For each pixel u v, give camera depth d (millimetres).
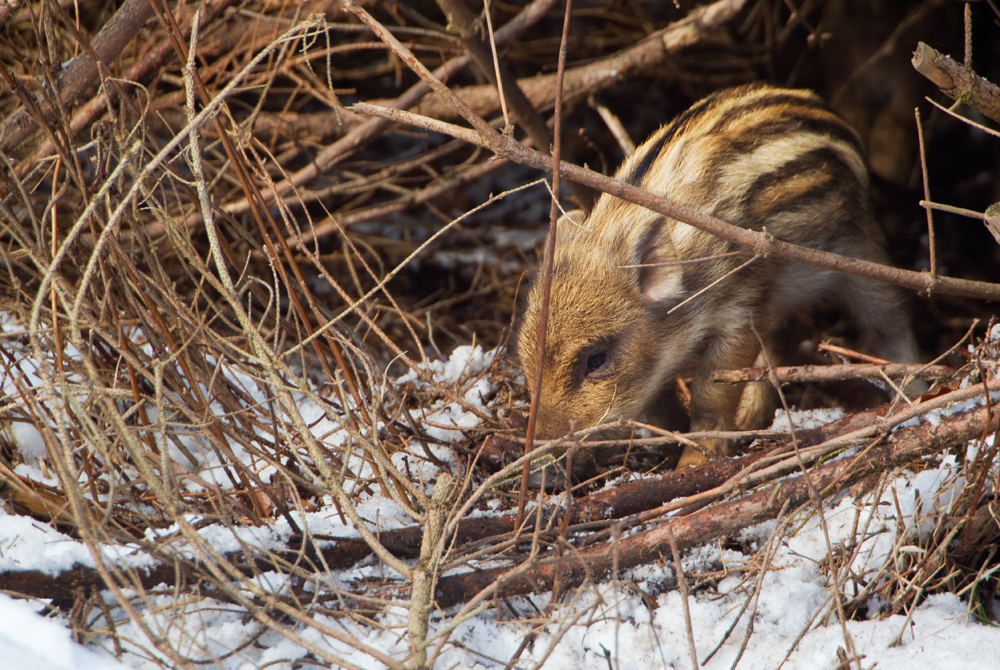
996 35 11359
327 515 5145
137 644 3818
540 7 8461
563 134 12344
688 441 5102
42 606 4281
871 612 4637
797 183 7621
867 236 8375
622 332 7051
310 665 4238
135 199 5062
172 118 9234
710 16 8969
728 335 7430
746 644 4141
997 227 4812
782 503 4766
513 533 4703
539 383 4754
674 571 4754
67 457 3764
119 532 4043
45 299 5645
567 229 7602
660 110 12547
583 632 4449
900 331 8422
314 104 11398
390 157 12305
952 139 11742
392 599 4508
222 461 5070
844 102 12008
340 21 9930
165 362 4457
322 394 7082
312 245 10250
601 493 5145
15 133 6129
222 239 5480
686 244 7191
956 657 4137
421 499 4359
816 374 5605
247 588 3961
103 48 6094
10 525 4664
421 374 6180
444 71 9195
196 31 4688
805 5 11492
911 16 10797
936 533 4633
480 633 4484
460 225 11695
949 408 4926
